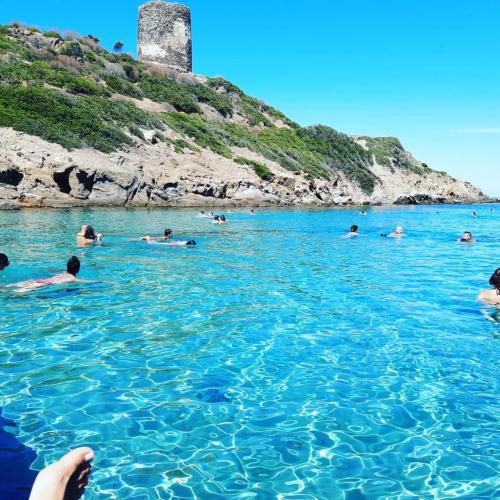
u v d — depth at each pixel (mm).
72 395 4574
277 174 46188
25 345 5891
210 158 44188
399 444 3805
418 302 8234
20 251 12727
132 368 5246
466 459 3605
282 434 3949
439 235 20953
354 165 66750
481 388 4828
